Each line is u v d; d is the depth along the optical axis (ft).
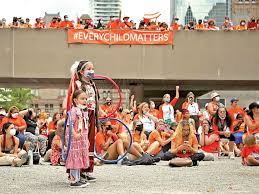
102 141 44.55
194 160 43.24
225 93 166.30
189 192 26.13
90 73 30.14
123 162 43.39
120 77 83.15
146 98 144.87
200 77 84.17
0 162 42.11
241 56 84.69
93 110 30.45
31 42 82.79
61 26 82.94
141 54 83.35
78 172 28.50
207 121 53.31
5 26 82.43
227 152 53.57
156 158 46.88
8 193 25.72
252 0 270.87
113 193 25.71
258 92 167.12
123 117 57.31
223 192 26.18
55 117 55.98
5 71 82.58
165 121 60.39
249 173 36.24
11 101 253.65
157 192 26.08
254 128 43.21
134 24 85.40
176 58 83.71
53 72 82.89
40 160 48.26
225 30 84.38
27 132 50.03
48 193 25.76
